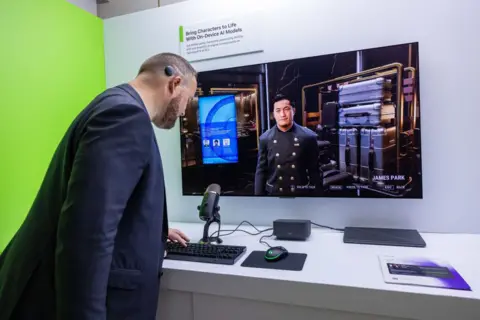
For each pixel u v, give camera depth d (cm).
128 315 97
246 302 115
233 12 188
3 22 154
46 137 177
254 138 173
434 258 119
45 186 98
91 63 209
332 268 114
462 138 149
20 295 91
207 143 183
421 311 93
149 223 100
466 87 147
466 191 150
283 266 117
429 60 152
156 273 104
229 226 185
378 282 101
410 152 146
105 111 87
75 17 197
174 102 119
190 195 191
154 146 105
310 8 171
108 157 82
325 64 158
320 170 162
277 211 181
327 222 172
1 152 152
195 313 122
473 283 98
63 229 79
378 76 149
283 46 177
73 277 77
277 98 168
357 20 163
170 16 203
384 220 163
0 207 152
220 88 178
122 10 252
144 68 116
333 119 158
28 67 166
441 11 149
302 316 108
